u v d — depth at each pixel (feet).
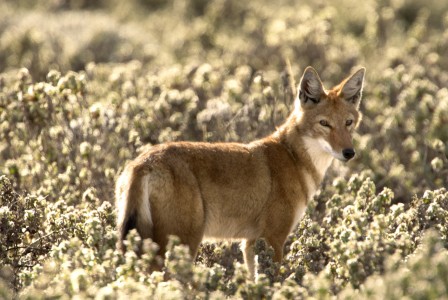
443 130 109.19
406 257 63.10
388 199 76.74
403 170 105.81
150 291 53.78
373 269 60.13
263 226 75.51
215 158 71.26
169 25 247.70
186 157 68.95
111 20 236.84
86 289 54.13
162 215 66.44
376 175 105.50
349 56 169.37
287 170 76.89
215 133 102.01
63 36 204.85
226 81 134.41
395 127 116.06
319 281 54.95
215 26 231.09
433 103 115.14
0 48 190.60
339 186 88.33
